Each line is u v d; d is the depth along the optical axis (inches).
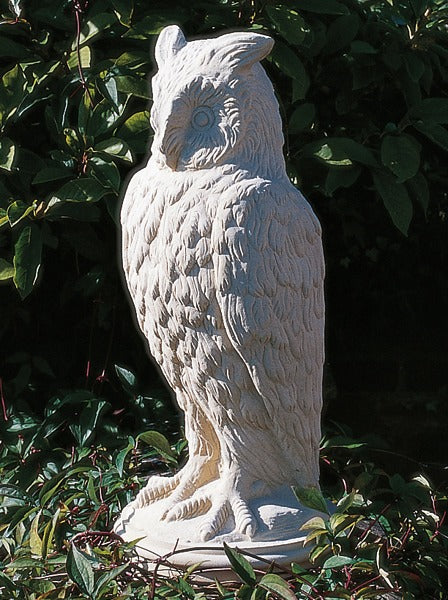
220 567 135.3
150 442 165.9
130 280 142.8
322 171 208.2
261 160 134.9
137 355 224.4
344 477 184.5
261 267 130.4
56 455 188.1
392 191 193.2
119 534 147.3
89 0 198.8
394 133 197.8
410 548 150.2
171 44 138.9
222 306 131.9
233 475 142.5
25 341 225.6
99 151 181.9
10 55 189.5
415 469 244.7
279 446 141.5
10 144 183.9
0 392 200.5
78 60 179.6
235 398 137.4
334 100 218.4
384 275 279.1
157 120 135.4
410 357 282.2
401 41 206.8
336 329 280.1
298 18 184.9
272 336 132.7
